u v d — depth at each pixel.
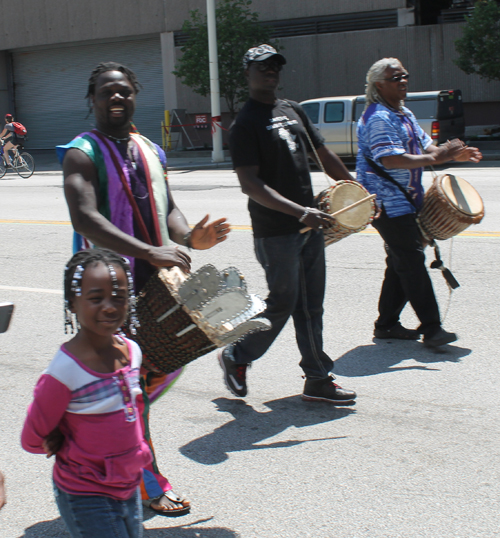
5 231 10.91
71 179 2.93
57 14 28.88
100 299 2.25
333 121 18.67
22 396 4.68
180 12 26.48
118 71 3.05
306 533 3.05
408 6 23.36
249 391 4.67
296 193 4.13
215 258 8.48
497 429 3.96
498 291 6.58
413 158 4.88
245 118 4.01
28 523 3.22
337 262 7.99
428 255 8.04
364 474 3.53
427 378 4.74
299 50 24.84
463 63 20.41
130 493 2.44
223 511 3.25
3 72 31.41
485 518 3.11
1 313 2.25
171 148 26.98
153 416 4.32
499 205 11.02
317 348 4.38
